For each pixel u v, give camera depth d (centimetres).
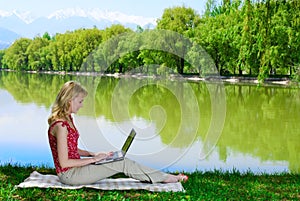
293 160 1067
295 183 671
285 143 1295
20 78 5741
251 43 1748
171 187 545
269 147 1229
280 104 2411
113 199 490
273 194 580
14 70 9325
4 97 2783
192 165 905
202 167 922
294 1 1614
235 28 3167
